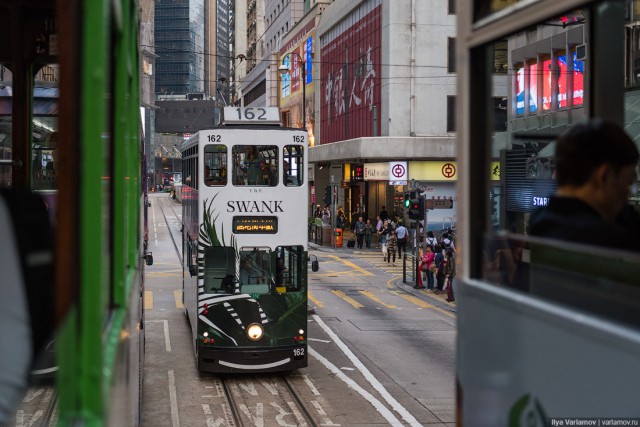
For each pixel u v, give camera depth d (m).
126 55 5.43
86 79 3.30
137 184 8.96
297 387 21.81
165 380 22.55
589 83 4.92
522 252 4.73
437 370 23.91
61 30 3.30
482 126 4.86
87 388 3.25
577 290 3.98
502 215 6.78
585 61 4.98
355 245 68.50
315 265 25.44
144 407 19.73
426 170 62.19
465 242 4.96
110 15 3.97
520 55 10.98
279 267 22.44
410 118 61.91
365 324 32.06
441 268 40.88
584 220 4.20
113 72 4.49
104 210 3.60
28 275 3.59
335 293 41.00
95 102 3.31
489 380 4.61
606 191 4.50
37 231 3.71
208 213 22.14
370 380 22.59
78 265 3.26
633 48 5.12
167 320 32.53
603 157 4.48
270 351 22.22
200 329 22.25
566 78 8.98
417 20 61.41
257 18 139.75
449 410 19.47
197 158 23.23
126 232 5.65
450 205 42.59
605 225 4.16
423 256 42.19
